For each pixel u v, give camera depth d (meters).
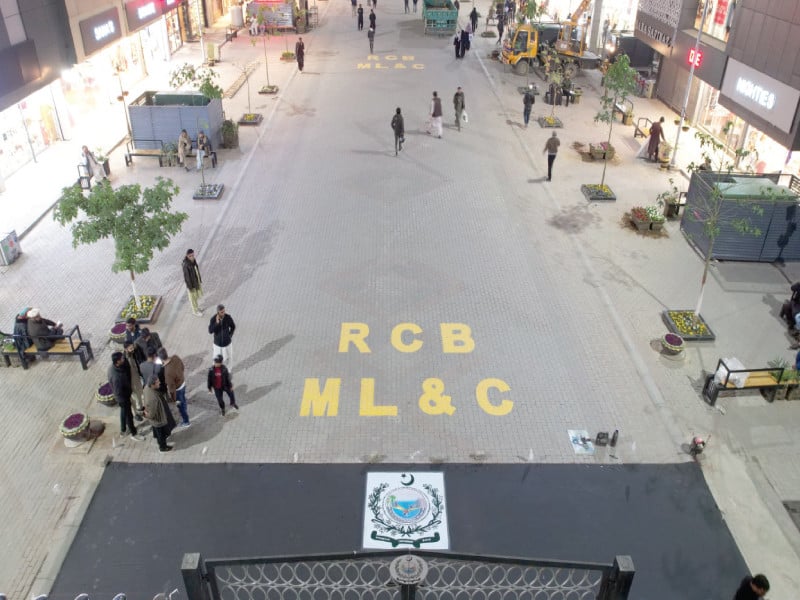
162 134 25.45
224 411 13.49
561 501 11.74
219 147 26.80
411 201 22.61
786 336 16.06
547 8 53.91
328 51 41.97
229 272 18.34
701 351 15.52
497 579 10.27
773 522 11.45
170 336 15.77
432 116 27.84
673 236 20.53
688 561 10.74
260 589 10.02
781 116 20.89
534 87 33.88
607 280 18.20
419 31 47.75
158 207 15.07
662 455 12.73
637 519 11.44
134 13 33.22
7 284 17.77
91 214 14.56
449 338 15.86
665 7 30.52
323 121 29.88
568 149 27.22
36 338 14.62
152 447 12.81
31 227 20.53
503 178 24.47
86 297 17.27
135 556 10.72
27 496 11.77
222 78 35.78
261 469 12.33
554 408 13.82
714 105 27.50
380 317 16.56
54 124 26.80
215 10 49.59
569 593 9.03
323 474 12.23
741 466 12.54
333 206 22.19
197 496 11.79
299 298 17.27
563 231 20.78
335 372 14.72
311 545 10.90
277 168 25.00
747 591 8.84
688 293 17.67
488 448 12.82
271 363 14.95
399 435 13.10
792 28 20.36
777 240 18.81
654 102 32.75
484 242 20.09
